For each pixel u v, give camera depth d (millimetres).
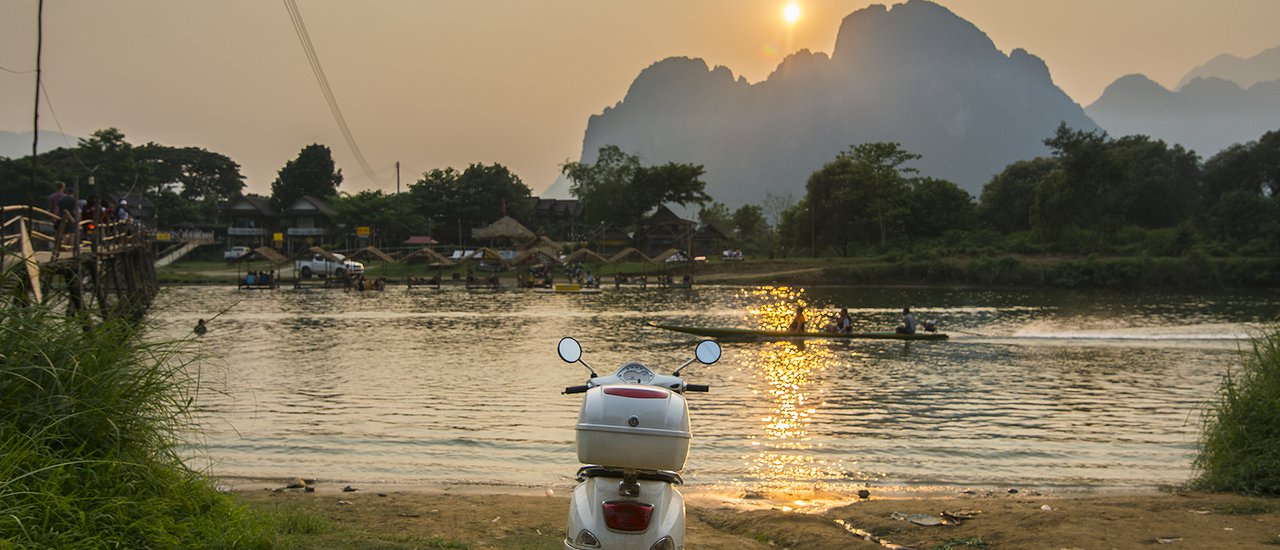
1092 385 23547
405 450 15016
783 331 37531
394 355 30281
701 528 9906
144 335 8680
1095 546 8109
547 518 10062
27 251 13078
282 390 22016
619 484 5742
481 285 78938
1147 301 63969
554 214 139125
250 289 73562
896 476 13430
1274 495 10789
